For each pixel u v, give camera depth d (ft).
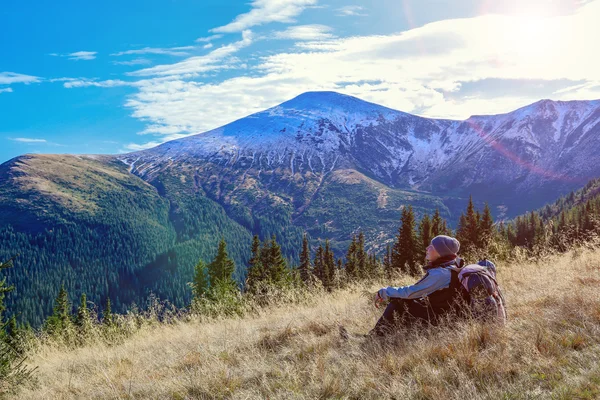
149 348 28.04
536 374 13.05
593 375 12.37
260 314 34.40
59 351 34.37
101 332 37.42
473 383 12.88
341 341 19.67
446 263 18.44
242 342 22.86
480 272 17.76
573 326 16.61
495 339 15.72
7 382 22.16
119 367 22.40
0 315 25.71
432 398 12.48
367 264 143.33
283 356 18.99
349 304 30.42
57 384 21.94
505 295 24.90
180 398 15.96
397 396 12.84
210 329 30.01
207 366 18.70
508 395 11.99
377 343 17.63
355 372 15.24
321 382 14.70
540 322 17.40
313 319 25.95
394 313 18.80
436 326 17.78
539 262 35.60
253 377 16.62
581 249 36.17
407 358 15.48
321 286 39.19
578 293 20.58
